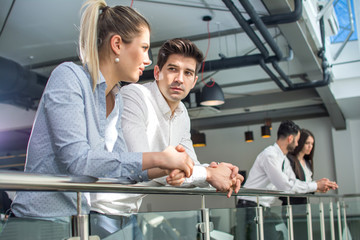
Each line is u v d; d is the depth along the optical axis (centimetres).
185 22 593
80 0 493
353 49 848
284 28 536
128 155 116
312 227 287
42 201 110
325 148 1108
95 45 124
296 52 626
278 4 487
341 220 383
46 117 112
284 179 316
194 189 144
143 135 175
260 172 329
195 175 157
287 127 331
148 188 117
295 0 485
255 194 202
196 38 651
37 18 543
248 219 200
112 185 101
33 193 110
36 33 588
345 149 1075
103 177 106
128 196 158
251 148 1179
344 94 891
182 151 127
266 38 547
